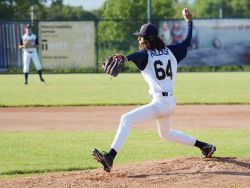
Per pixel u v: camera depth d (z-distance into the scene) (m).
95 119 38.97
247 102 47.69
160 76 20.78
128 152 27.36
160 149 28.17
